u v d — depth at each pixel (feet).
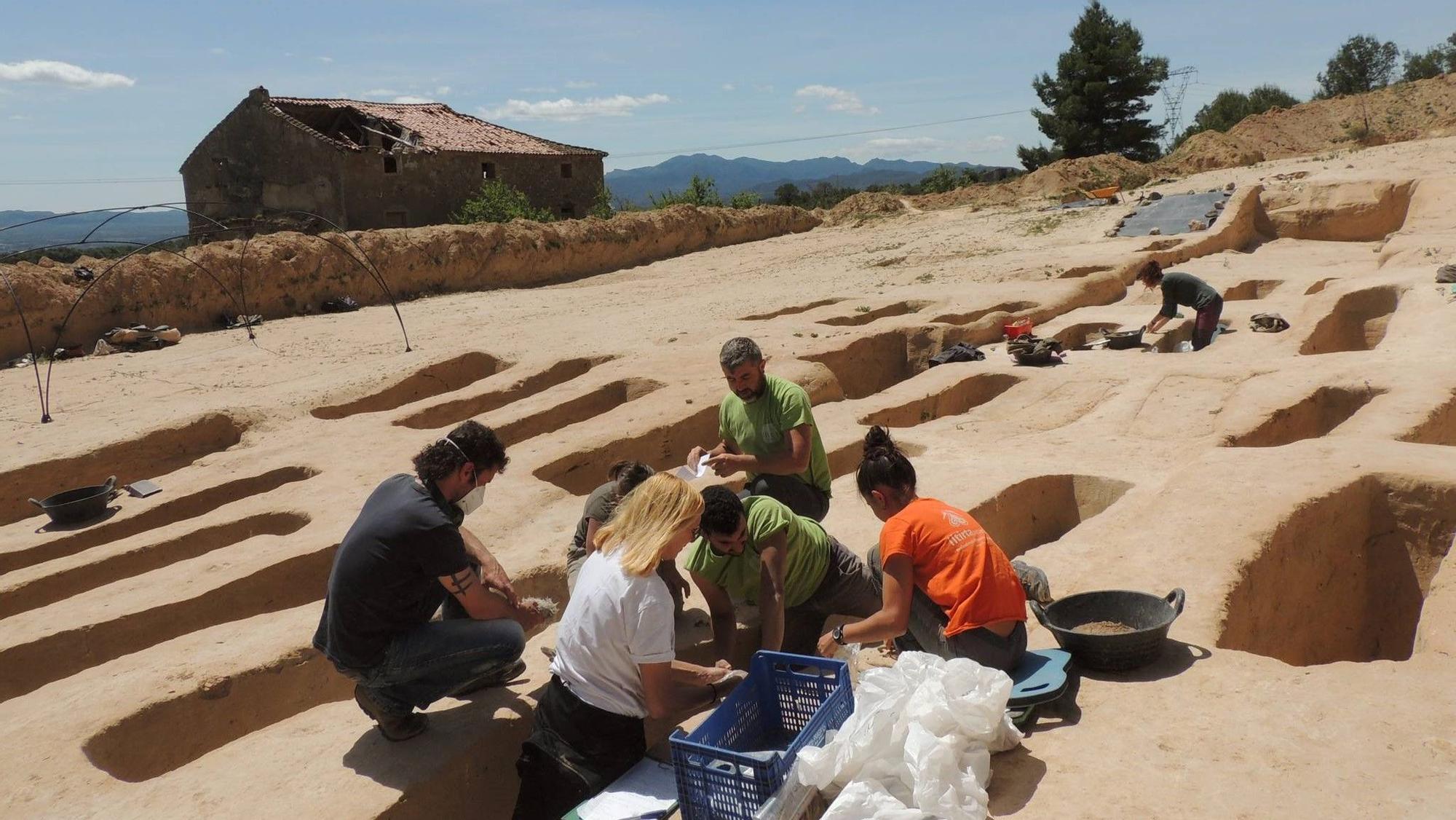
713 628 16.24
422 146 107.34
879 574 15.66
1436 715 11.96
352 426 36.52
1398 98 152.87
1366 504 19.99
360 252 76.43
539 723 13.20
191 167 112.27
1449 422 25.32
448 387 46.11
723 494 14.28
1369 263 57.26
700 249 104.73
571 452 30.12
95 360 57.52
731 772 10.91
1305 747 11.57
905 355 45.93
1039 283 55.72
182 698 17.26
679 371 39.32
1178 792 11.01
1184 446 25.93
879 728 11.00
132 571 25.68
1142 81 157.07
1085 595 14.85
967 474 24.59
